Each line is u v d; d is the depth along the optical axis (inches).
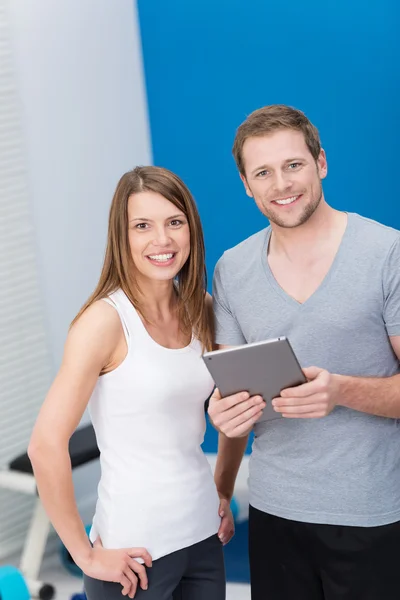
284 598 92.1
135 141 179.3
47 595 146.1
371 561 87.0
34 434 82.4
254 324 89.3
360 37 155.6
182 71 174.4
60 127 163.3
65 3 162.2
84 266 171.2
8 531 159.6
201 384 86.9
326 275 85.4
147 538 85.3
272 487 89.4
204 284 91.1
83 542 84.4
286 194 83.3
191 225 86.8
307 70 162.1
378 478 86.1
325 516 86.9
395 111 156.4
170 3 171.6
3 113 152.3
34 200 159.6
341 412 85.9
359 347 85.7
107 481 86.4
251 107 169.8
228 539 94.0
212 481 90.2
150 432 84.7
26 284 159.2
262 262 88.8
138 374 83.4
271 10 162.6
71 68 164.6
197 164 178.2
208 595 90.0
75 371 81.7
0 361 155.9
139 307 85.3
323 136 163.5
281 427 88.0
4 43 151.5
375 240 84.5
